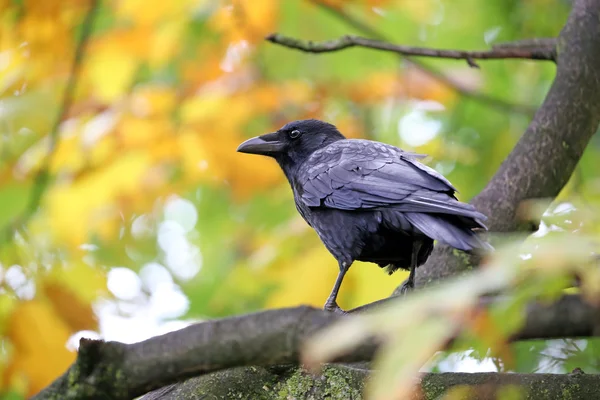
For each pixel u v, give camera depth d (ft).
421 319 15.76
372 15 46.01
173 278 48.14
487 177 46.09
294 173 39.52
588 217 19.52
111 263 46.32
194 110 42.60
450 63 47.73
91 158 41.98
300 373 26.25
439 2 47.21
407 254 34.19
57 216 39.63
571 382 25.67
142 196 43.60
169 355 19.95
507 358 19.20
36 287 37.45
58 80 43.29
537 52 38.11
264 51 45.50
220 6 42.47
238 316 19.72
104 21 43.01
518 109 46.21
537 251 16.52
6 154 42.50
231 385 26.43
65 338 36.83
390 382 14.98
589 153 45.32
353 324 16.37
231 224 47.60
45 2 40.68
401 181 32.73
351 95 45.70
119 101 42.86
